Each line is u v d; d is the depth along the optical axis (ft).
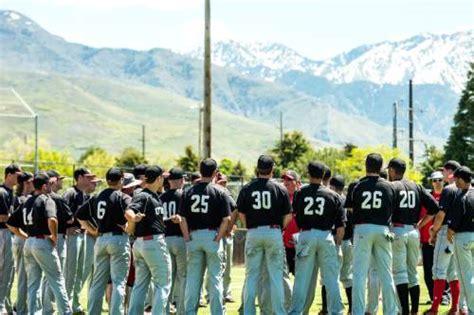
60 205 61.26
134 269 59.36
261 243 55.01
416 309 58.85
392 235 55.57
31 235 57.26
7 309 62.59
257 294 57.31
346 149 333.83
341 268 62.59
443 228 61.62
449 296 68.90
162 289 53.36
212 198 55.16
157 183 53.62
